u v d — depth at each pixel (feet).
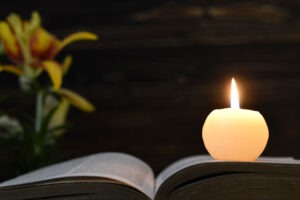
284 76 5.14
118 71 5.29
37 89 3.96
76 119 5.23
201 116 5.17
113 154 3.04
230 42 5.21
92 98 5.27
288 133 5.08
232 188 2.17
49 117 3.76
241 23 5.22
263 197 2.17
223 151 2.38
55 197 2.25
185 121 5.18
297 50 5.16
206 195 2.17
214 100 5.16
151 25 5.31
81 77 5.30
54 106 4.13
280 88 5.13
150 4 5.33
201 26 5.25
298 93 5.10
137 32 5.31
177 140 5.16
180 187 2.19
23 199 2.26
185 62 5.24
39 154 3.79
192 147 5.15
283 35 5.18
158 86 5.24
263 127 2.39
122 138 5.22
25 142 3.84
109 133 5.22
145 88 5.25
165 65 5.26
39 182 2.26
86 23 5.35
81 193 2.24
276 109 5.11
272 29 5.19
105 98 5.26
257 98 5.13
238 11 5.23
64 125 3.95
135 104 5.24
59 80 3.67
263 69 5.16
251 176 2.18
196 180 2.21
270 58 5.16
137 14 5.33
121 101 5.25
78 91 5.28
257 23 5.21
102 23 5.35
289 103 5.10
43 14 5.39
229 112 2.42
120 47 5.32
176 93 5.22
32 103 5.24
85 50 5.33
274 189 2.17
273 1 5.22
